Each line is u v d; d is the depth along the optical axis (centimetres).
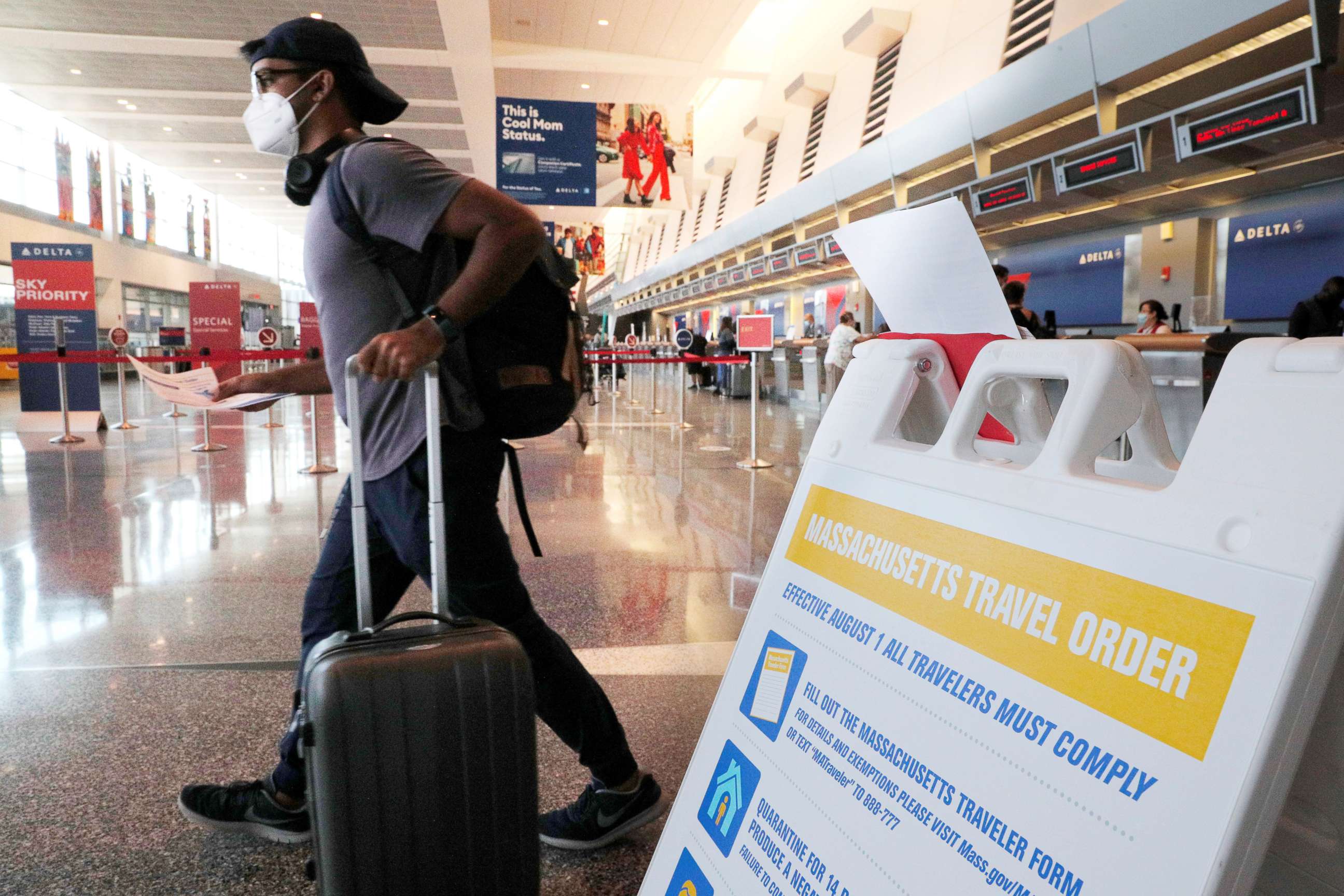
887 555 81
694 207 2506
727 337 1312
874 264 113
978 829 60
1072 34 766
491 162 2191
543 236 117
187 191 2719
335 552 134
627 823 145
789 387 1188
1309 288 856
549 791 162
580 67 1519
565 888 135
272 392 148
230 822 144
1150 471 74
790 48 1764
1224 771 47
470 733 94
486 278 110
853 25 1309
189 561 330
